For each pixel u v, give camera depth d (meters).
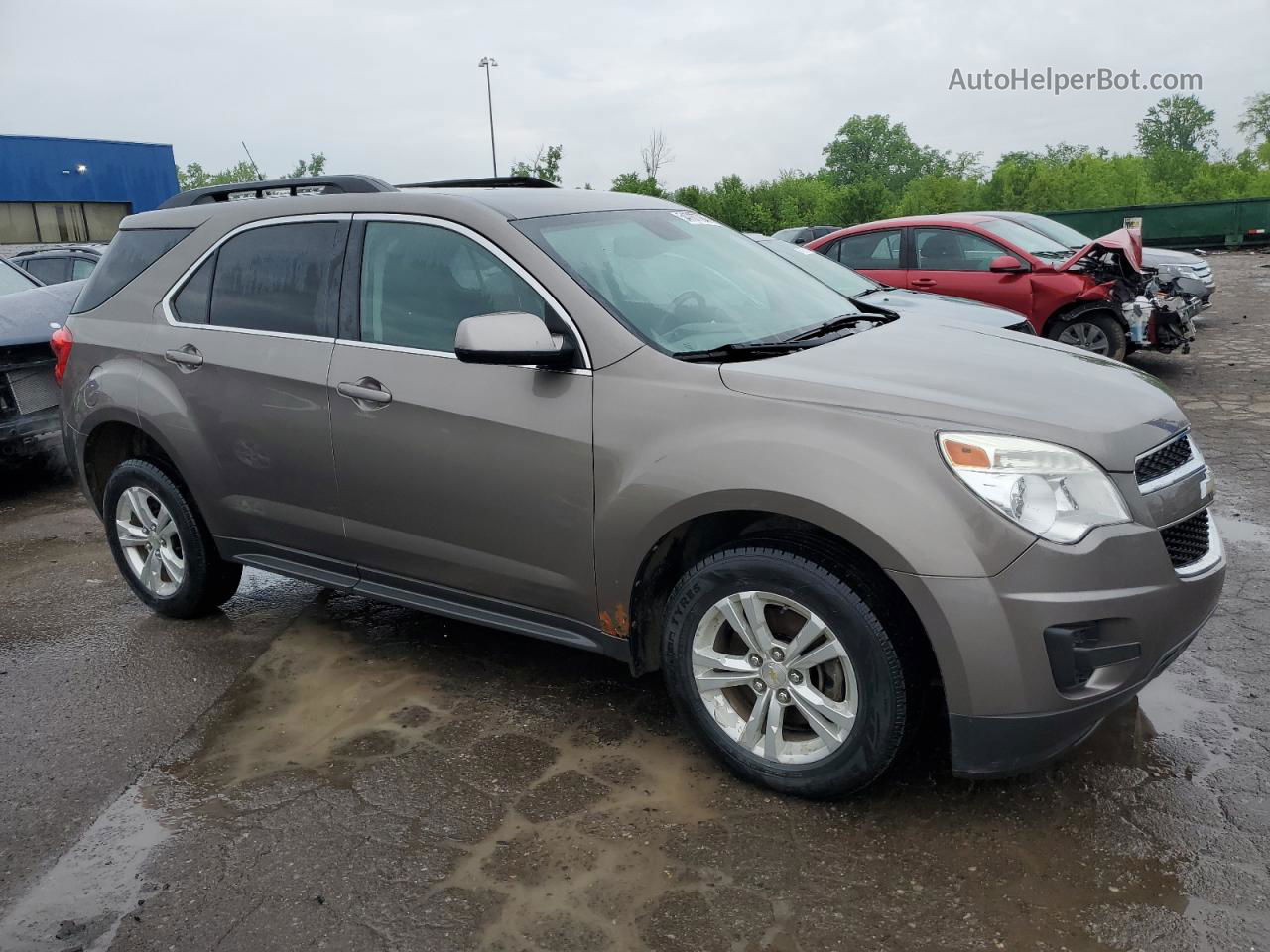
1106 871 2.54
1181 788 2.88
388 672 3.88
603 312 3.08
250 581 5.02
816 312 3.66
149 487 4.31
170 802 3.04
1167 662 2.70
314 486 3.69
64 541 5.89
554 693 3.65
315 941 2.40
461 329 2.92
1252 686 3.46
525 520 3.18
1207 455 6.55
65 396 4.46
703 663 2.96
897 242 10.01
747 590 2.82
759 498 2.70
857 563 2.66
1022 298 9.23
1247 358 10.38
